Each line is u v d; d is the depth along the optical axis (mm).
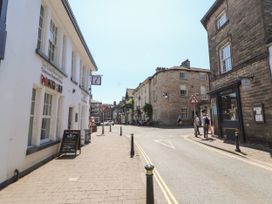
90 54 14094
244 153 8859
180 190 4875
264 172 6277
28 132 6219
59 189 4742
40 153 7137
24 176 5734
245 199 4316
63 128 9555
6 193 4477
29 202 4023
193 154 9305
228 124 13250
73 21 9320
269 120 9648
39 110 7016
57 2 7766
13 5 5211
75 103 12047
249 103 11109
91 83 16609
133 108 53469
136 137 16828
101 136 18250
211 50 16047
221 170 6590
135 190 4711
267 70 9773
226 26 13625
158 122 33312
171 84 32469
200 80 34188
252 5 10883
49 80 7613
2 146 4801
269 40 9781
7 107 4965
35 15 6488
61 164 7215
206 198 4387
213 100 15711
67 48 10211
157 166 7191
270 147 9555
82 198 4238
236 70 12375
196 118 16375
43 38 7531
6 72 4922
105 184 5109
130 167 6809
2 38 4605
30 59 6152
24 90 5797
